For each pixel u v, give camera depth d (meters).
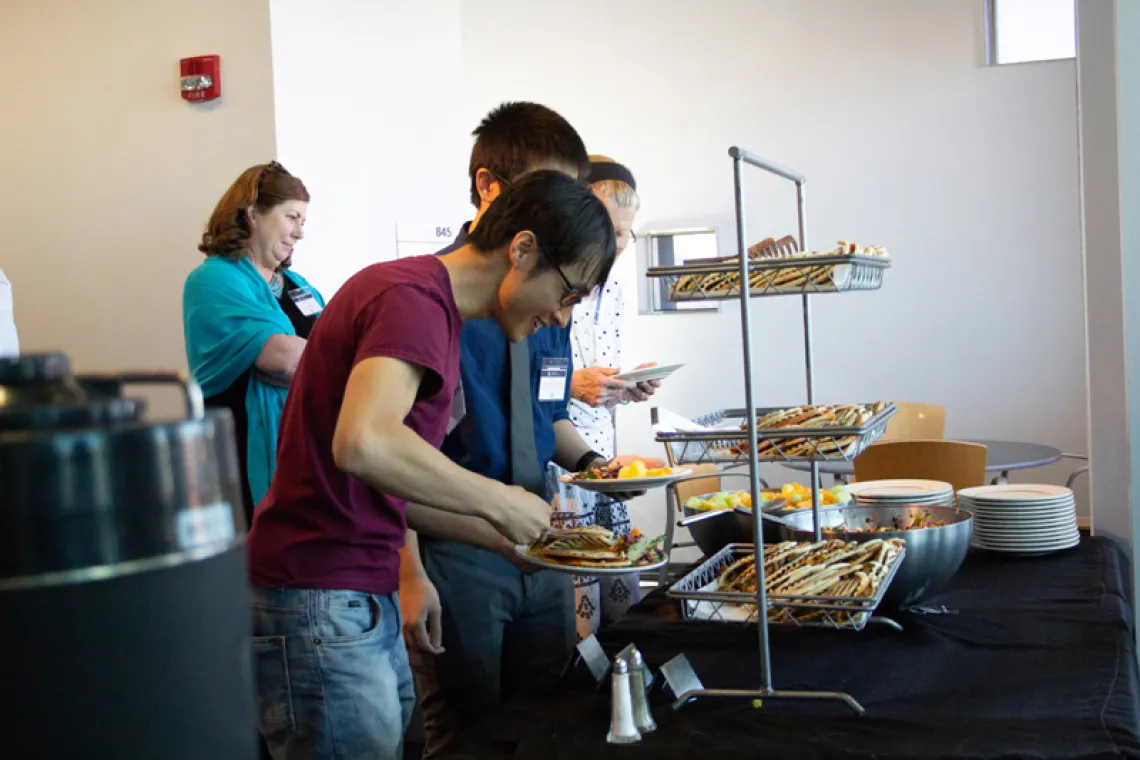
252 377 2.71
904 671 1.52
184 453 0.28
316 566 1.40
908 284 5.47
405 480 1.24
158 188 3.74
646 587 5.25
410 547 1.87
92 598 0.26
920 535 1.73
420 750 3.26
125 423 0.28
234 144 3.62
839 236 5.59
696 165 5.86
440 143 4.39
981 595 1.98
